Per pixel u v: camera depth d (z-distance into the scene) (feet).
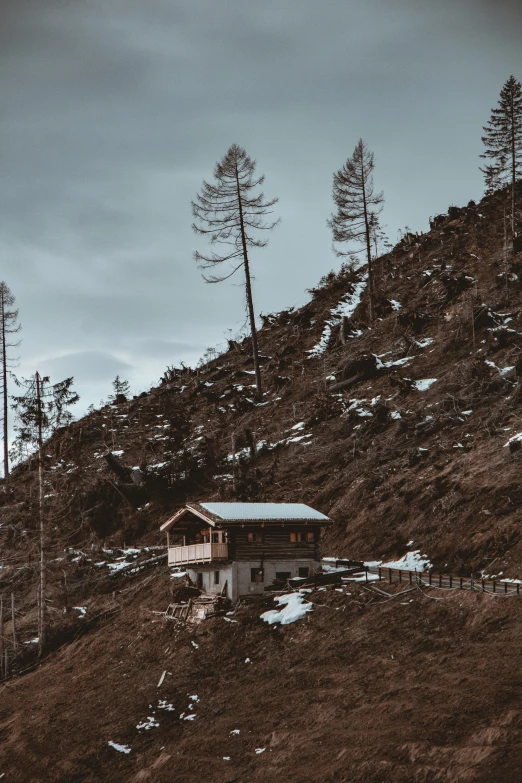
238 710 123.44
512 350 238.89
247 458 249.55
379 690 114.62
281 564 166.81
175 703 131.75
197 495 240.12
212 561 162.61
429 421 218.59
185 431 282.97
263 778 101.24
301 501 214.69
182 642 151.94
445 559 160.56
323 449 234.79
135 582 202.69
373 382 267.18
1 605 195.11
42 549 186.29
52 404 192.65
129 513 242.37
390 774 91.66
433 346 273.54
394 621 134.82
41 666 172.65
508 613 123.65
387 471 204.74
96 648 168.35
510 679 104.99
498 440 192.34
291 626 145.28
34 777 120.57
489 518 164.04
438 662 117.19
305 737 107.76
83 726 132.16
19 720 141.69
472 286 300.40
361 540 183.93
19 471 305.94
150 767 113.80
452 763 89.86
